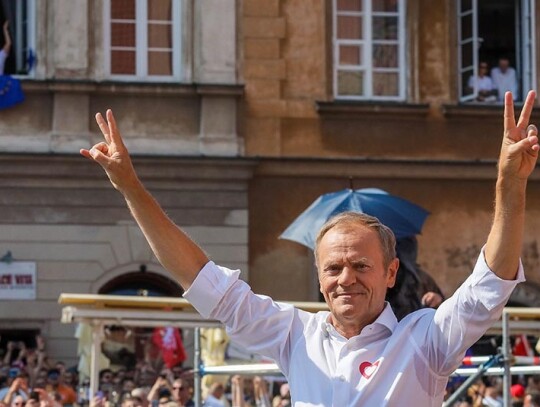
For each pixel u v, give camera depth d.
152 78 44.50
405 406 8.95
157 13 44.62
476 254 45.56
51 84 43.62
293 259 44.75
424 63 46.06
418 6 46.09
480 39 46.28
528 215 45.75
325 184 45.19
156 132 44.19
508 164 8.66
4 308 43.12
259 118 44.97
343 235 9.08
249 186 44.78
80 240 43.69
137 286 44.12
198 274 9.49
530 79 46.47
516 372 19.38
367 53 45.91
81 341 33.06
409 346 9.03
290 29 45.47
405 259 20.73
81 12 44.00
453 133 45.84
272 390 32.09
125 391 32.16
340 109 45.28
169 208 44.12
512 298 45.47
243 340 9.53
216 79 44.56
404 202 25.72
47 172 43.59
